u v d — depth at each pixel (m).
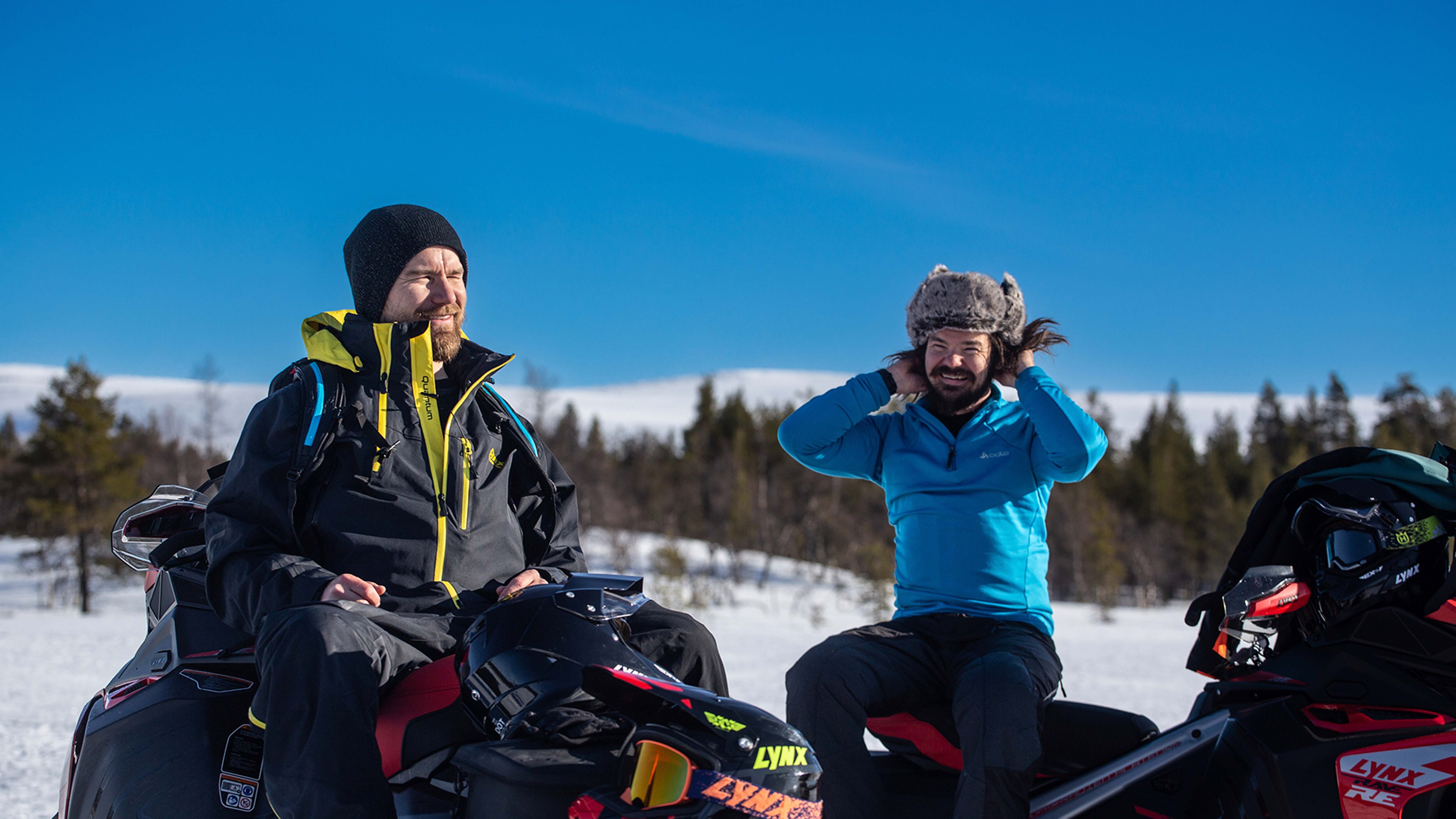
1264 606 2.43
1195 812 2.42
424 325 2.31
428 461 2.26
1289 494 2.55
